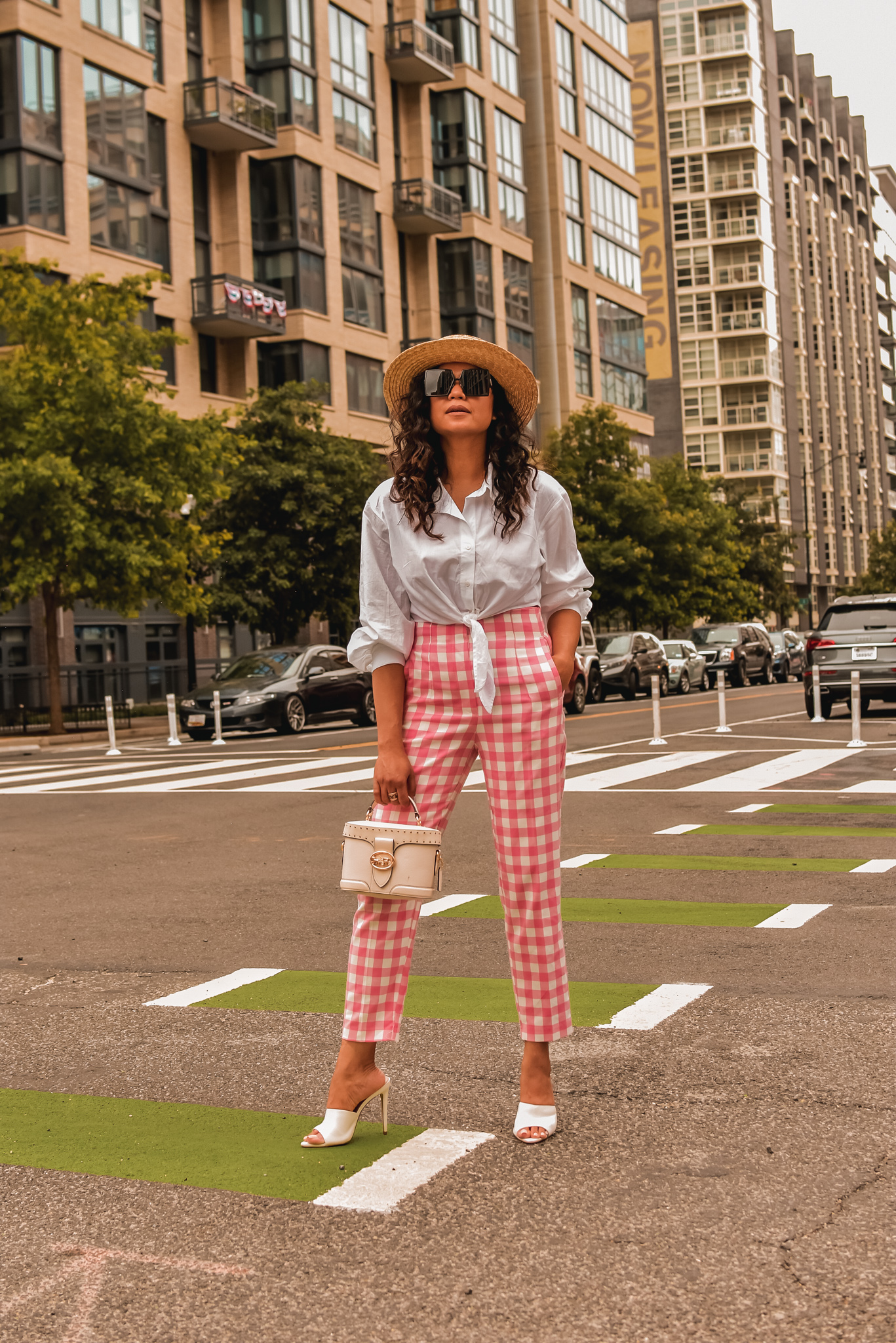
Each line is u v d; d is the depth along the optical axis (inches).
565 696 135.4
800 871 290.7
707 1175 121.4
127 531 981.2
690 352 3777.1
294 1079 155.7
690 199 3754.9
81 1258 108.7
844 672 762.8
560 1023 133.7
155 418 997.2
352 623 1267.2
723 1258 104.1
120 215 1386.6
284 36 1610.5
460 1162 126.4
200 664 1491.1
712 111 3737.7
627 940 227.8
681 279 3777.1
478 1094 147.6
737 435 3769.7
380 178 1790.1
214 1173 125.9
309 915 260.1
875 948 213.5
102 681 1371.8
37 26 1280.8
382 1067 158.7
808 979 195.2
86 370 978.7
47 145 1294.3
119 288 1042.7
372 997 132.4
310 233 1638.8
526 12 2250.2
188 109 1499.8
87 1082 157.5
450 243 1950.1
